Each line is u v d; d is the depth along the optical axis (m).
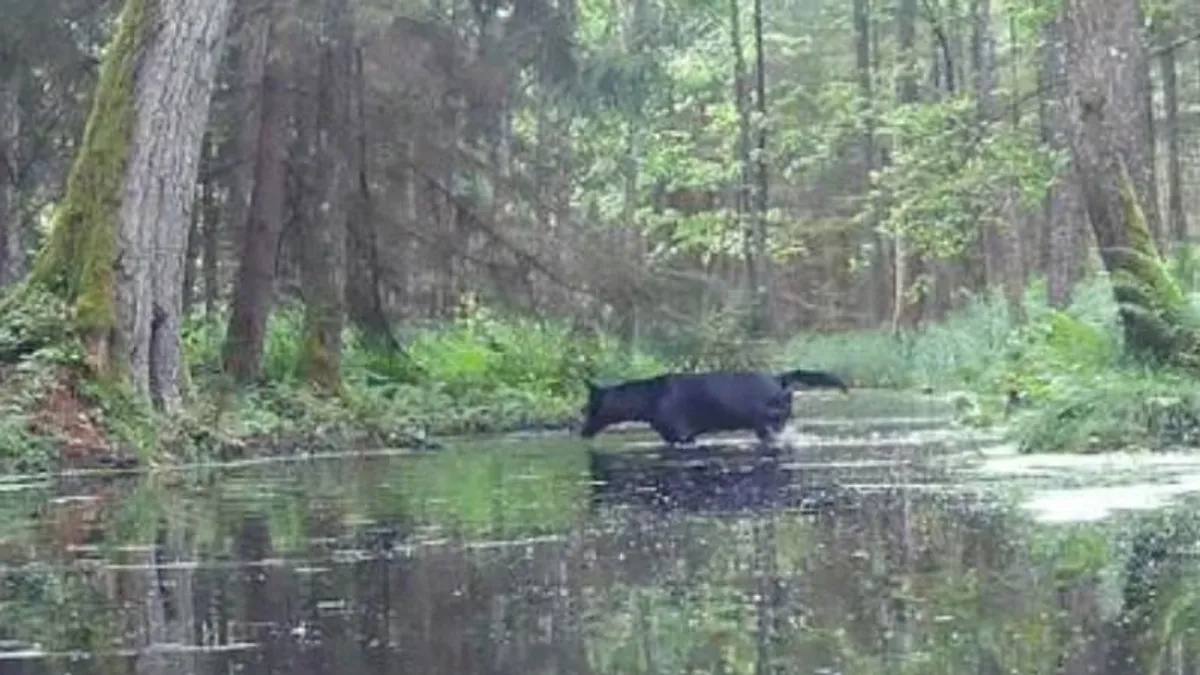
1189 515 7.16
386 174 20.73
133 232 13.41
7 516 8.43
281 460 13.83
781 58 43.53
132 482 11.10
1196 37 22.89
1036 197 25.12
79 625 4.82
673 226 39.75
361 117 19.86
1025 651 4.06
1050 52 26.92
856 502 8.23
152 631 4.69
